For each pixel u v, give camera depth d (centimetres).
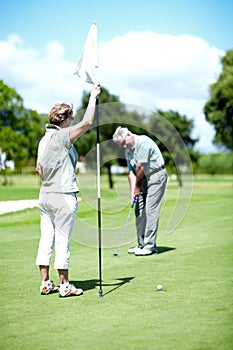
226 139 3491
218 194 2283
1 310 470
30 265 689
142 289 543
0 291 545
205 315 441
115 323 423
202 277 598
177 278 594
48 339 386
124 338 385
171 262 698
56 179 514
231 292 523
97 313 455
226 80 3384
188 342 372
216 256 737
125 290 541
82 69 539
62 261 514
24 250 814
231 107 3434
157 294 520
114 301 495
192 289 538
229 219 1226
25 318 443
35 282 588
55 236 520
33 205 1574
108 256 762
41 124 3022
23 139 2977
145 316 441
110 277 609
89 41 536
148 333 395
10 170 3030
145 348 362
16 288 558
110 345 370
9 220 1225
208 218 1259
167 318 434
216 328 404
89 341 380
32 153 3081
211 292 523
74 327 415
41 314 455
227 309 459
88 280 596
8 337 393
